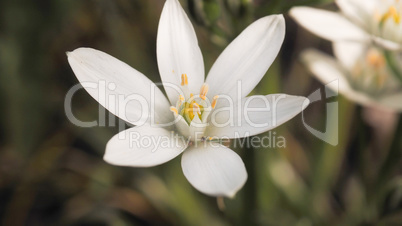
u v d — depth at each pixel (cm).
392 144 16
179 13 14
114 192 19
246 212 16
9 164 20
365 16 16
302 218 18
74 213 19
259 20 13
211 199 19
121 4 20
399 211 16
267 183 18
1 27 20
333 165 18
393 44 15
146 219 19
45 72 20
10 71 20
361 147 17
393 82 17
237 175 12
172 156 13
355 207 18
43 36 20
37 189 20
